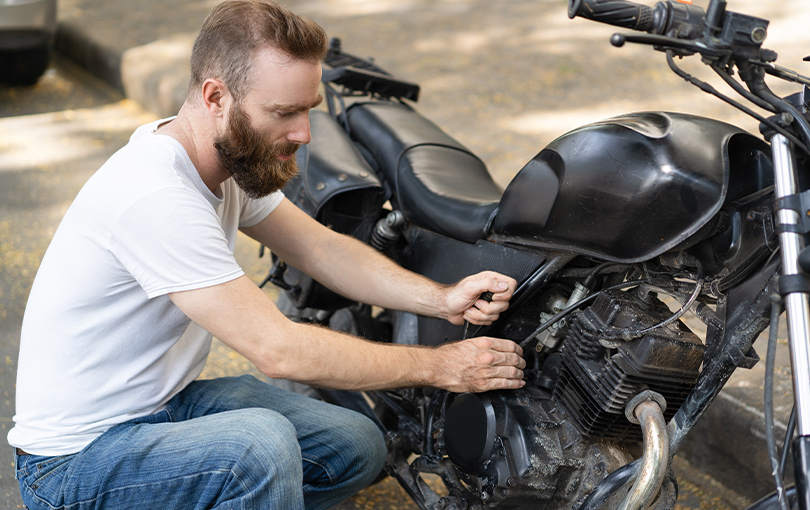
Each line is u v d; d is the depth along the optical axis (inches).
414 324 78.2
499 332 69.8
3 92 222.5
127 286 59.1
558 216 59.7
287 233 75.4
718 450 89.4
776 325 48.7
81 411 61.3
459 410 65.1
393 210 83.3
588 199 57.3
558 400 62.6
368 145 91.7
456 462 65.2
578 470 61.0
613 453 60.9
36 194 158.9
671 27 48.8
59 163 175.2
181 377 66.1
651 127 55.9
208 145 60.3
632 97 187.0
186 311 57.0
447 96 194.2
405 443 76.4
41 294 60.8
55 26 222.2
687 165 53.3
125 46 232.2
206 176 62.1
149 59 220.1
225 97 57.7
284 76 55.9
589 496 57.5
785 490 49.3
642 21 49.6
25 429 62.4
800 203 46.7
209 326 57.2
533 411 62.4
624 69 205.9
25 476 62.1
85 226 58.2
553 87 196.9
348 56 110.3
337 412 71.6
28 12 211.3
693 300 55.2
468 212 71.9
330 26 252.1
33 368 61.4
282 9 57.3
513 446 60.6
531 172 62.6
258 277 131.7
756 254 52.9
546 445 60.5
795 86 176.7
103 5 280.1
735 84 49.4
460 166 85.9
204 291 56.4
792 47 201.6
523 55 220.5
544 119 178.7
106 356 60.5
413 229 79.4
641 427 55.2
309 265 76.1
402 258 83.1
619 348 56.9
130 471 60.3
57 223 146.8
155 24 256.4
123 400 62.2
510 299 65.9
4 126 197.3
